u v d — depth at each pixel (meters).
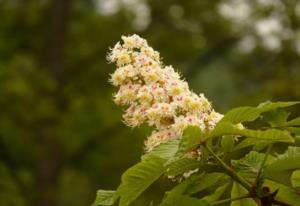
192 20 23.14
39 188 19.69
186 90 3.80
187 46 22.75
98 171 23.14
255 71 22.73
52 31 21.48
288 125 3.51
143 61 3.80
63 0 21.59
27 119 18.81
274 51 22.05
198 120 3.62
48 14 22.39
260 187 3.51
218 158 3.50
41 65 21.94
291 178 3.80
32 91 18.44
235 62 23.39
